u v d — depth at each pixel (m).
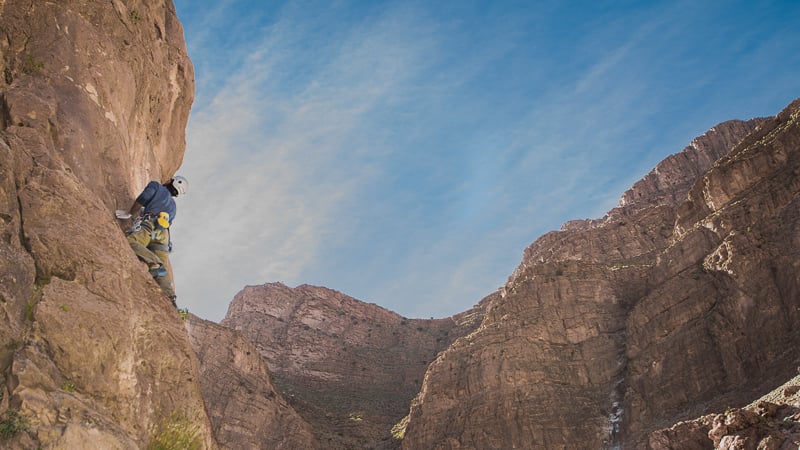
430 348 142.00
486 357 80.19
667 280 78.94
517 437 70.50
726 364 63.25
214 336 86.44
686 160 141.00
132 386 7.87
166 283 9.70
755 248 68.19
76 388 7.27
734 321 65.38
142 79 13.06
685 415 61.66
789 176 74.25
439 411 79.88
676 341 69.44
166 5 16.03
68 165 9.21
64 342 7.32
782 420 26.55
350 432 93.81
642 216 114.25
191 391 8.65
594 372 75.62
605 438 67.50
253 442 77.75
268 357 133.25
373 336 145.62
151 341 8.43
